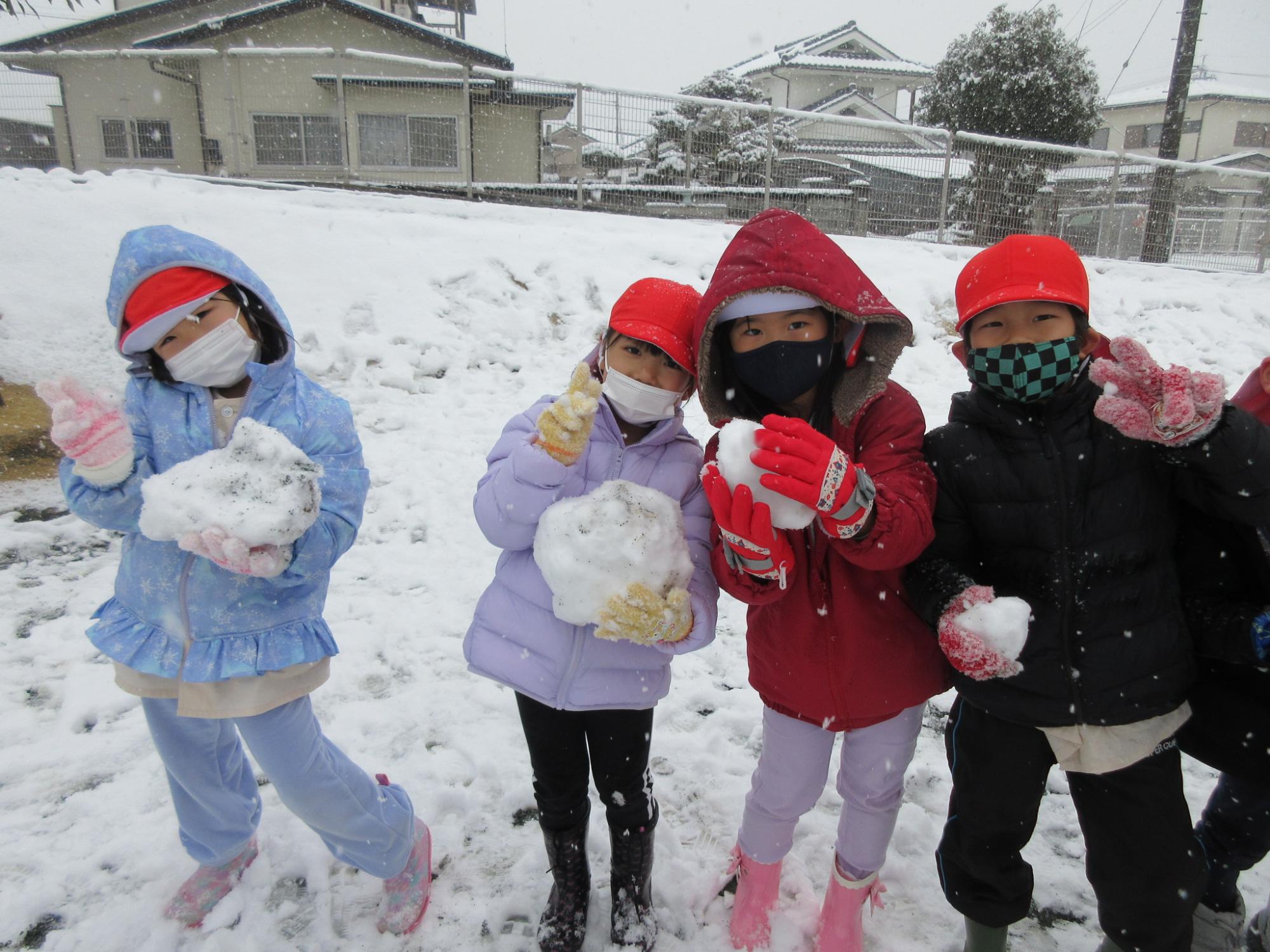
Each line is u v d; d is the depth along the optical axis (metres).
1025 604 1.57
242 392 1.83
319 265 7.15
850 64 30.17
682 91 20.81
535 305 7.42
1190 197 15.36
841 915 1.99
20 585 3.84
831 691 1.85
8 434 5.03
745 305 1.70
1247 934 2.05
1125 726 1.68
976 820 1.83
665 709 3.14
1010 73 18.28
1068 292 1.68
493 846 2.43
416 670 3.29
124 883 2.23
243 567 1.57
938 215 13.43
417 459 5.31
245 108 15.30
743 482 1.50
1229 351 9.16
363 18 16.69
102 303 6.23
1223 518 1.67
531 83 11.39
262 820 2.43
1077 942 2.12
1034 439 1.74
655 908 2.19
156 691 1.80
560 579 1.69
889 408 1.81
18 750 2.75
